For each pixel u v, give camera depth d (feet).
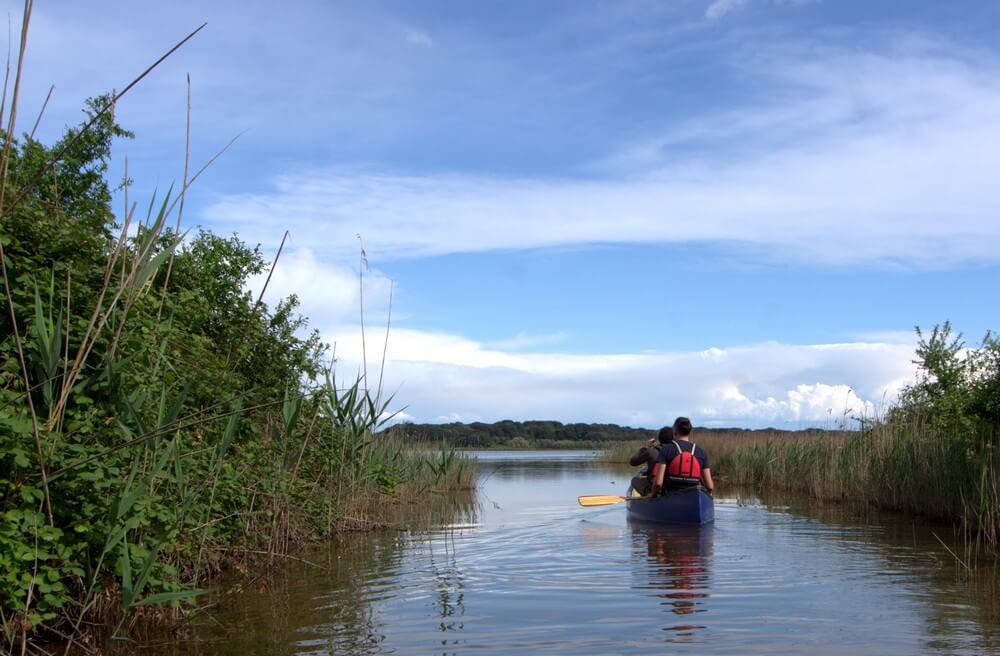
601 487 68.08
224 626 19.42
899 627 18.56
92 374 19.57
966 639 17.46
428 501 53.78
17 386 18.48
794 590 22.91
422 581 25.14
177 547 21.47
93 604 18.99
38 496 16.66
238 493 27.55
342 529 37.52
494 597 22.53
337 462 38.14
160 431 17.40
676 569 26.66
